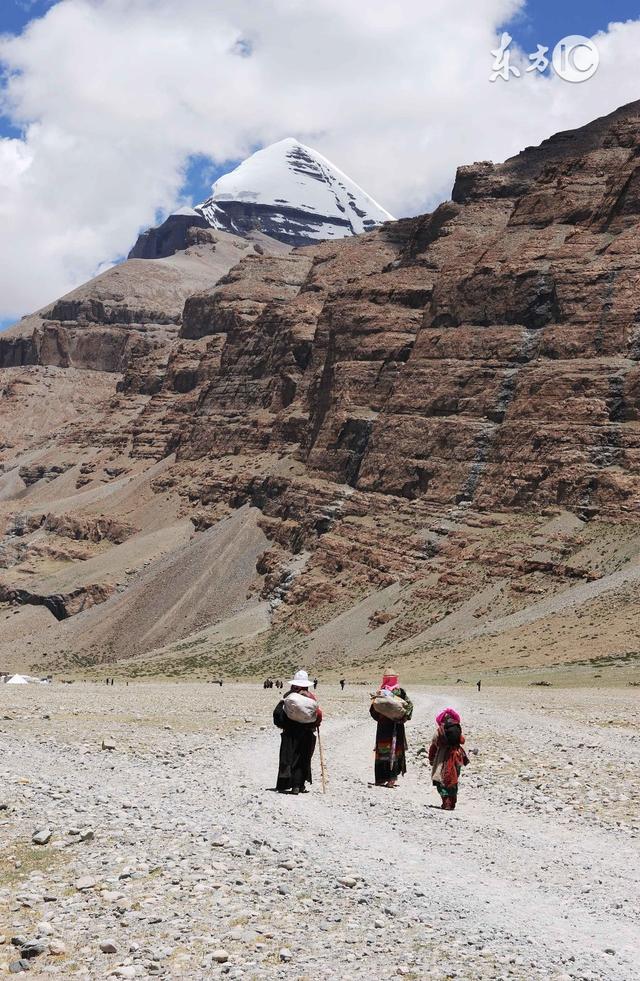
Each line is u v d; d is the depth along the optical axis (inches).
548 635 5022.1
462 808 1063.0
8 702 2492.6
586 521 6171.3
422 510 7214.6
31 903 636.1
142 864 707.4
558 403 6732.3
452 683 4195.4
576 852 874.1
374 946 588.1
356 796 1080.8
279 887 674.2
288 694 1080.8
